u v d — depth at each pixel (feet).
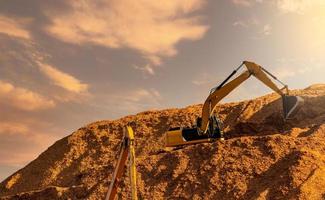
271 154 138.00
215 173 136.98
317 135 144.46
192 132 153.07
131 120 206.08
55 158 195.52
